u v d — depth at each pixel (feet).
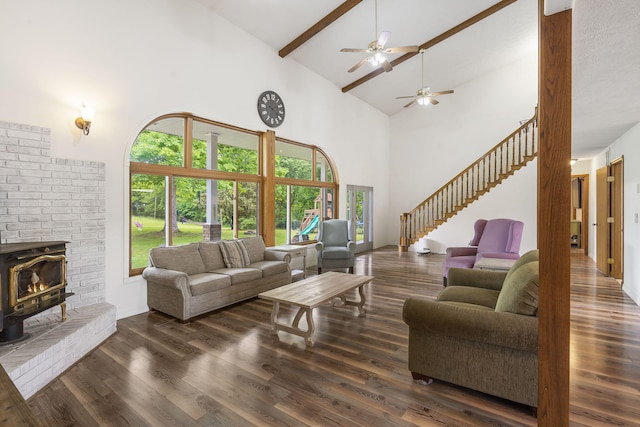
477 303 8.48
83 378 7.59
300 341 9.64
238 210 17.06
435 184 29.45
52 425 5.97
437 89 27.99
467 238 26.25
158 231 13.52
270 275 14.71
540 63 5.42
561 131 5.10
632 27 6.04
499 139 26.32
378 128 29.99
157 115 12.75
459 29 19.54
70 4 10.35
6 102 9.11
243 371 7.88
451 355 6.86
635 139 13.44
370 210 28.96
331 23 16.57
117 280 11.67
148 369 7.99
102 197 11.16
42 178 9.73
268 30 16.62
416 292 14.94
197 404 6.57
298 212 21.43
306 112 20.92
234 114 15.90
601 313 11.80
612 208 17.67
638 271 12.89
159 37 12.82
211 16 14.83
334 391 7.00
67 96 10.30
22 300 7.66
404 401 6.63
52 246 8.49
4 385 3.43
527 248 23.89
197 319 11.59
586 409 6.32
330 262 19.10
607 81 8.66
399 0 16.22
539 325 5.31
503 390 6.34
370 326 10.80
